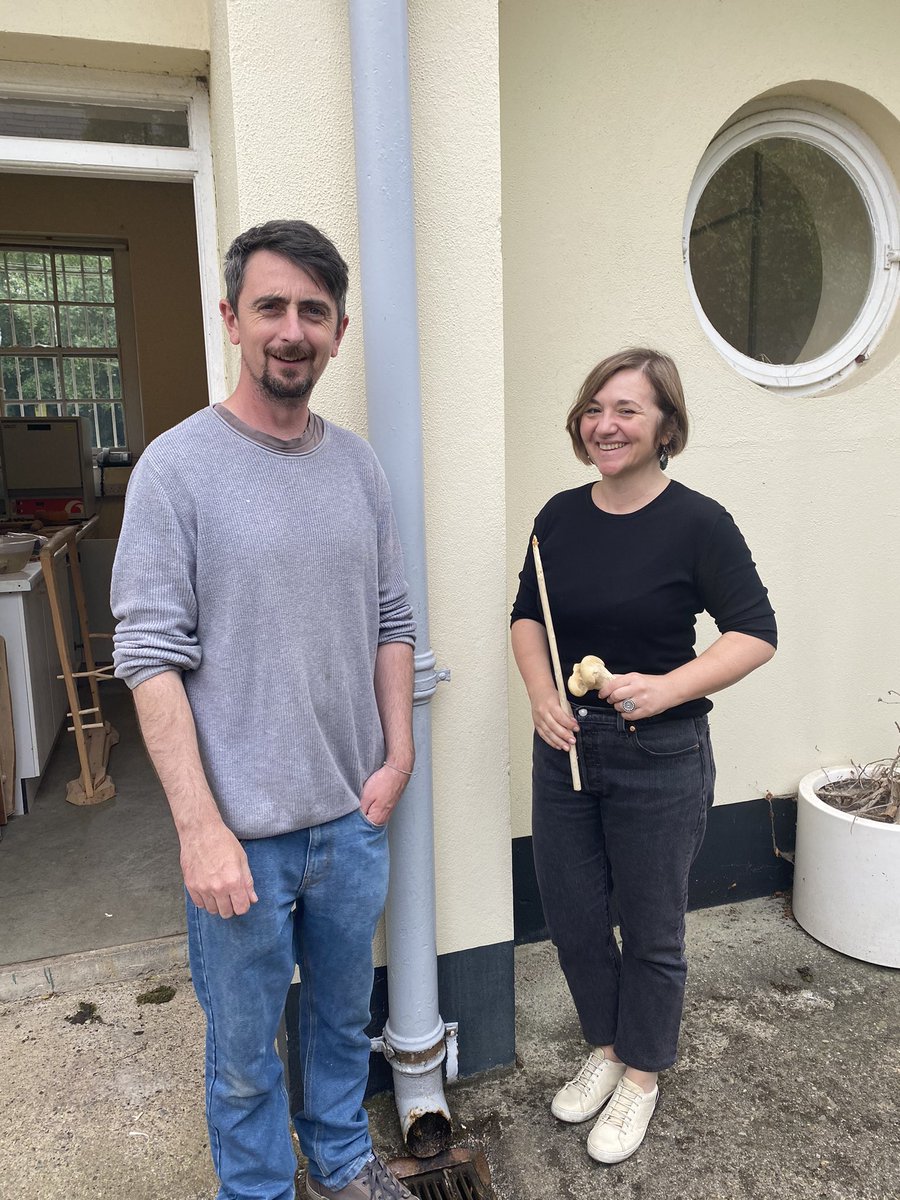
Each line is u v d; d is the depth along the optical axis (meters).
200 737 1.32
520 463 2.42
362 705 1.47
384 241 1.64
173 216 6.04
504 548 1.95
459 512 1.90
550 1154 1.84
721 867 2.80
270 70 1.63
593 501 1.74
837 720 2.86
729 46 2.42
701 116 2.43
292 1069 1.92
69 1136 1.90
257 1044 1.42
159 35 1.92
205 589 1.29
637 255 2.44
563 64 2.28
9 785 3.38
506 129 2.26
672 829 1.68
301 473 1.35
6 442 5.22
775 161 2.71
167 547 1.25
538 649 1.81
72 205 5.88
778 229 2.74
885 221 2.76
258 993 1.40
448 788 1.98
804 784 2.71
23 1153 1.85
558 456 2.46
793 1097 1.98
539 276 2.36
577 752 1.71
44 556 3.41
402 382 1.69
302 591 1.32
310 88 1.66
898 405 2.76
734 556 1.60
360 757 1.48
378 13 1.56
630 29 2.32
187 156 2.14
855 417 2.71
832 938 2.54
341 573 1.38
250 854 1.36
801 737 2.83
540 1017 2.30
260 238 1.26
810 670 2.81
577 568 1.70
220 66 1.75
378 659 1.58
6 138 2.04
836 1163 1.80
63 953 2.48
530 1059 2.14
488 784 2.01
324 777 1.38
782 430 2.65
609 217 2.39
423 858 1.84
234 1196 1.48
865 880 2.43
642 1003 1.78
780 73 2.48
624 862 1.72
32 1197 1.74
